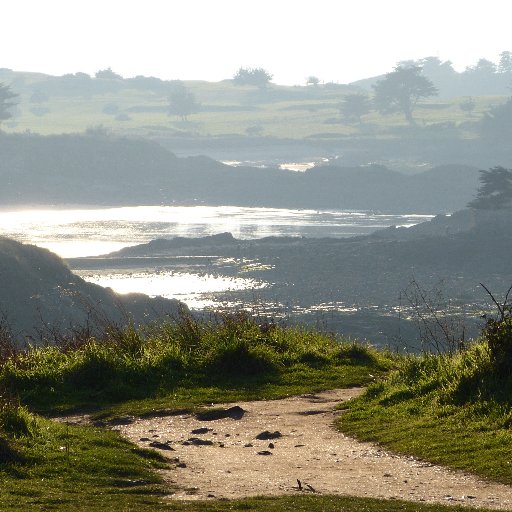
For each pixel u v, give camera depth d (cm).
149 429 2516
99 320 3612
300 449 2230
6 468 1833
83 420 2655
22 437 2066
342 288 19325
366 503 1630
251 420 2622
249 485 1838
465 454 2028
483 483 1817
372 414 2566
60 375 3025
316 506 1598
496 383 2434
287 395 2986
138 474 1902
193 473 1962
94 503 1617
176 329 3600
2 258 13262
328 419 2603
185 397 2930
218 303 17562
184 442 2336
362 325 13500
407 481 1852
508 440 2061
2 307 11925
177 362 3253
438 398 2511
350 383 3161
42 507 1556
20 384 2970
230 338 3381
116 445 2153
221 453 2194
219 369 3253
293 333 3866
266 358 3350
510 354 2491
